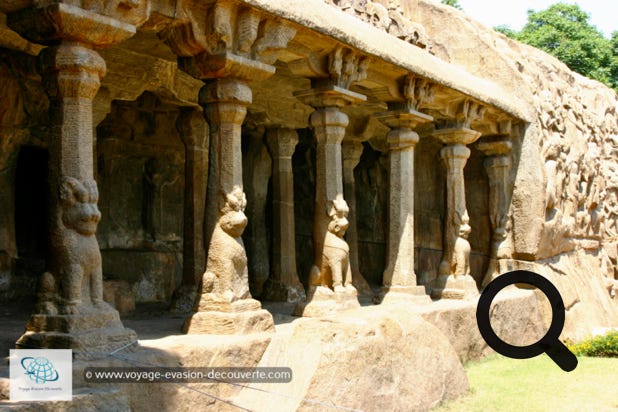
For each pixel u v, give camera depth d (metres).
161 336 5.59
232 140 5.93
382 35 8.22
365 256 12.92
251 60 5.95
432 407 6.32
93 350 4.53
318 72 7.18
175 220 10.28
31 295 7.93
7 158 7.76
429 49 10.24
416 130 12.03
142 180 10.05
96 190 4.80
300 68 7.13
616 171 15.41
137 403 4.55
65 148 4.72
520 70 11.67
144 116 9.59
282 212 9.79
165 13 5.47
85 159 4.77
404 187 8.61
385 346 6.09
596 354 9.83
